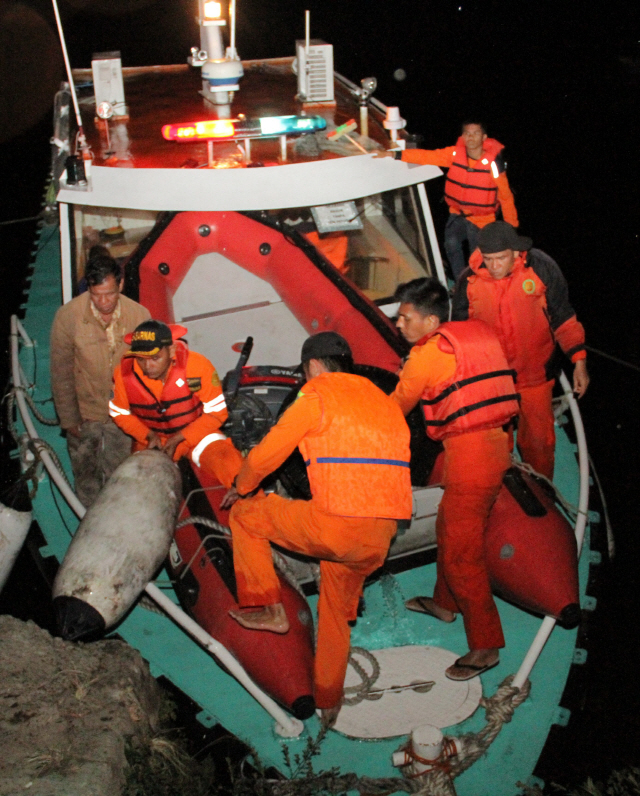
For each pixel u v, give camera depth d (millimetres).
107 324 3750
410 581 3916
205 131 4176
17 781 2633
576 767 3105
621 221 7844
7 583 4051
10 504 4109
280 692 3027
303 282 4531
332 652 3047
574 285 6758
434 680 3381
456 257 5352
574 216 8000
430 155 4676
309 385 2896
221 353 4543
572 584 3309
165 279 4652
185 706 3369
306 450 2875
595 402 5320
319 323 4457
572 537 3518
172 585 3502
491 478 3148
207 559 3363
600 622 3738
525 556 3373
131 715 2986
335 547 2840
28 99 13117
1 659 3066
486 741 3059
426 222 5023
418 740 2885
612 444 4926
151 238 4676
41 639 3188
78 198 4215
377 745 3135
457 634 3617
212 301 4816
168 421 3627
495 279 3594
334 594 3006
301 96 5047
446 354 3102
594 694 3395
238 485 2980
